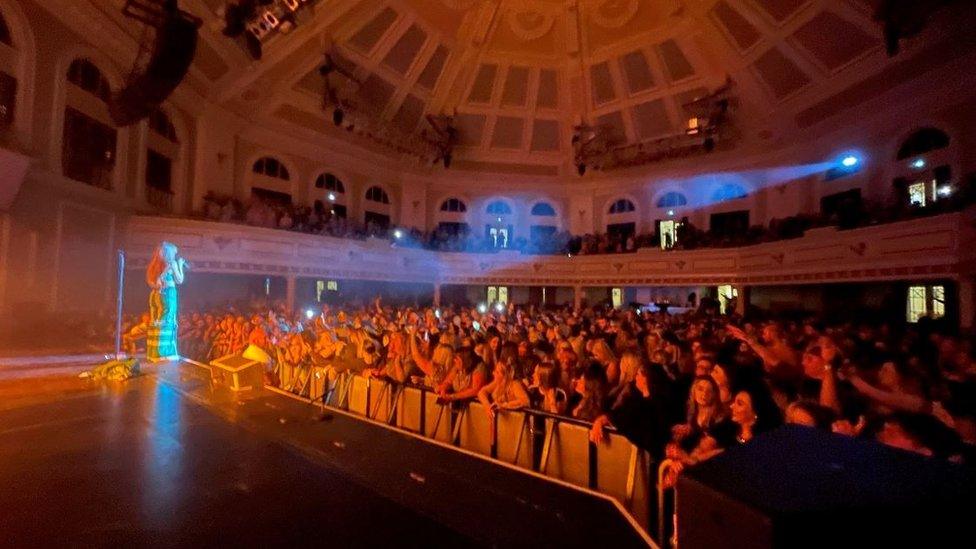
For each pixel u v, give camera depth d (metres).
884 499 1.16
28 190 10.55
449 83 23.00
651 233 24.25
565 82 23.56
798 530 1.08
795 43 16.38
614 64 21.91
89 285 12.35
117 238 13.28
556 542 3.05
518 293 26.31
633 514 4.05
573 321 10.84
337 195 22.75
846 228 13.62
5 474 3.86
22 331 10.41
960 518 1.16
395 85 21.47
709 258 19.00
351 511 3.39
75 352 10.57
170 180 16.33
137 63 11.95
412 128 23.41
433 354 6.57
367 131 21.23
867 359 4.56
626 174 24.94
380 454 4.59
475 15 20.69
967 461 2.73
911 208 11.84
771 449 1.50
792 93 17.59
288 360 8.25
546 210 27.12
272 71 17.80
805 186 18.53
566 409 5.13
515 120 25.09
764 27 16.84
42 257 10.98
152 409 5.97
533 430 4.98
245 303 16.47
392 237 23.09
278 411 6.02
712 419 3.60
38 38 10.73
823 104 16.81
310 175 21.55
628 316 13.39
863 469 1.33
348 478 3.98
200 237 14.90
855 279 12.77
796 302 17.75
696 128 20.55
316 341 8.00
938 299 12.15
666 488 3.55
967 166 12.62
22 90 10.37
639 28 20.25
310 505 3.46
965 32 11.93
